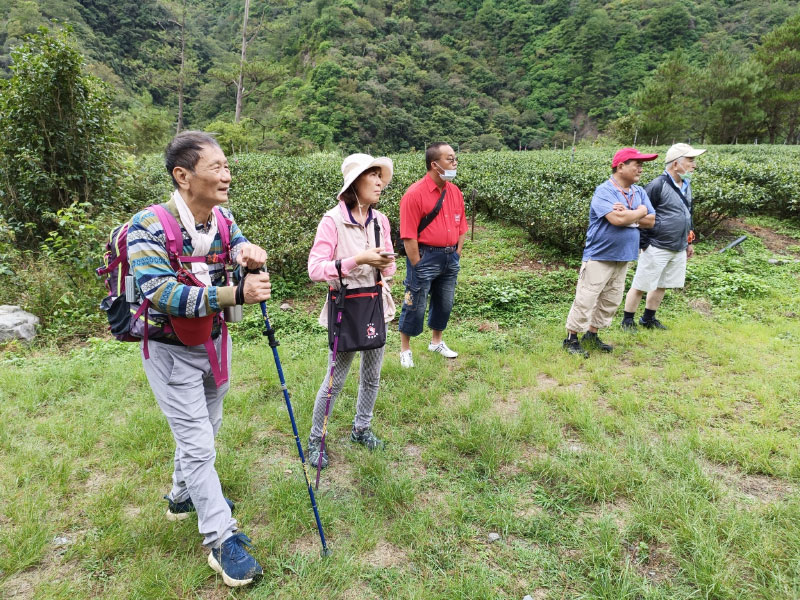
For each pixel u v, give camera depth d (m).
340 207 2.86
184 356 2.15
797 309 5.93
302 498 2.71
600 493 2.74
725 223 10.20
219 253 2.22
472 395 3.88
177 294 1.93
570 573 2.27
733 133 42.47
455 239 4.32
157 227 2.00
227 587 2.18
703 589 2.14
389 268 2.90
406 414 3.67
